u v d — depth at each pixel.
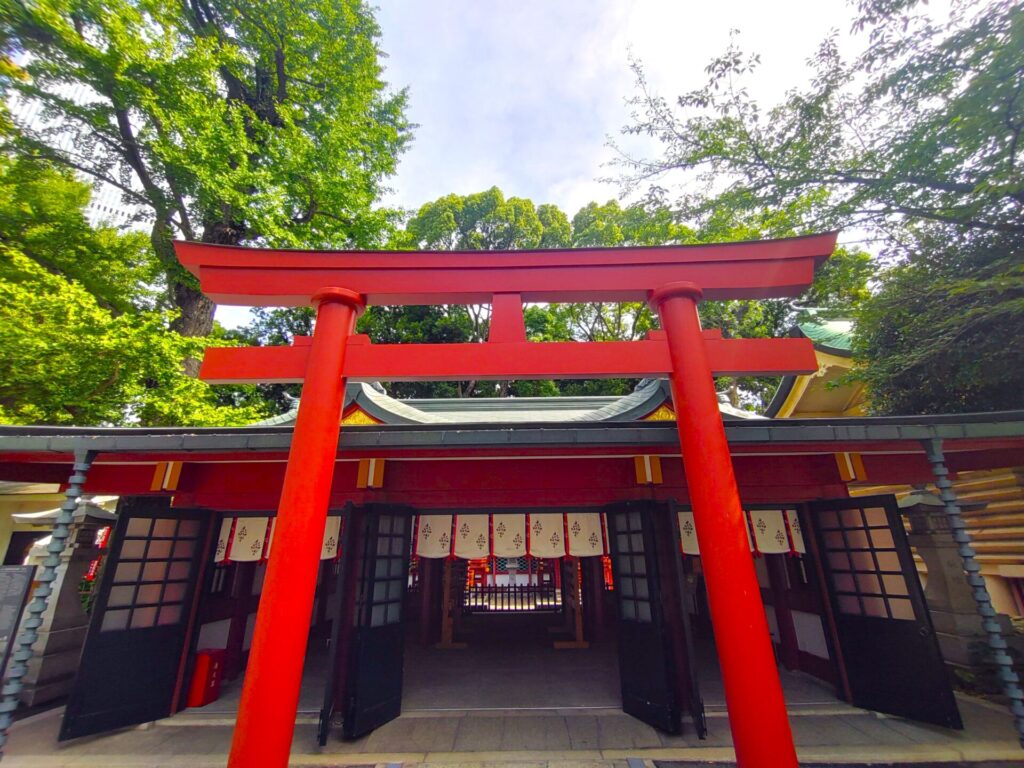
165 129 10.27
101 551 6.98
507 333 3.73
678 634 5.14
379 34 16.47
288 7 13.74
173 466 5.60
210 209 11.76
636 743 4.56
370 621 5.06
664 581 5.32
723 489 3.09
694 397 3.33
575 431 4.27
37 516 6.86
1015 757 4.09
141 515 5.39
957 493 8.67
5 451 4.12
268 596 2.88
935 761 4.09
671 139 8.66
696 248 3.85
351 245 15.13
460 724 5.05
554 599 12.46
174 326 12.47
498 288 3.88
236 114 11.63
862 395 10.33
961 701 5.32
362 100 15.43
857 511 5.48
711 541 3.01
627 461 5.88
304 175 13.00
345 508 5.36
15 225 9.84
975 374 6.11
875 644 5.18
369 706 4.87
